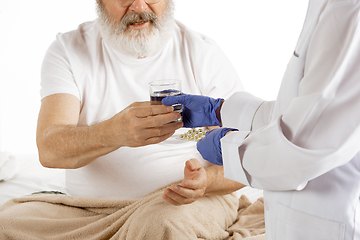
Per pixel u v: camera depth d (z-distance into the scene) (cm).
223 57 171
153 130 110
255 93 433
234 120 103
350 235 77
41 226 129
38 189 224
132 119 110
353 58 70
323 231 79
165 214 115
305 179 76
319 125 74
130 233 117
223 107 107
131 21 144
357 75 70
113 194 149
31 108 410
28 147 356
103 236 126
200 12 466
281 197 85
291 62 83
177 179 149
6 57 405
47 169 262
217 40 466
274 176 80
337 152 71
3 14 401
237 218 153
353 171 79
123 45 148
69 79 153
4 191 221
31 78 409
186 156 151
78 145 127
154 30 148
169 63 164
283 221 84
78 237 127
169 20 152
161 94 112
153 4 145
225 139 92
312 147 74
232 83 168
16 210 135
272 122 82
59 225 130
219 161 105
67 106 147
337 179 79
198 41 166
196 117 114
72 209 140
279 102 87
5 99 406
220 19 464
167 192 110
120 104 159
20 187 228
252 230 139
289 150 74
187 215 121
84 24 168
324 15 74
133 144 117
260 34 462
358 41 70
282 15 457
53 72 153
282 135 76
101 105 157
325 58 72
